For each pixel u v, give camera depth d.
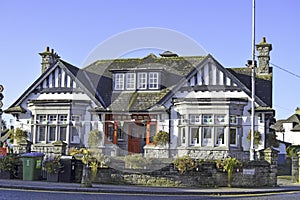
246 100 21.08
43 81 22.91
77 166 16.64
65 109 21.94
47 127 22.12
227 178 16.62
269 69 24.94
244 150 20.89
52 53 25.33
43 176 17.02
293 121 52.12
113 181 16.56
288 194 14.74
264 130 20.95
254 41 20.14
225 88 21.39
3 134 36.19
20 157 17.34
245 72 24.20
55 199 11.38
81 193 13.44
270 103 22.12
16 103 22.94
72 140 21.77
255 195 14.19
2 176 17.12
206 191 14.56
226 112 20.83
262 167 17.05
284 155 34.84
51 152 19.02
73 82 22.41
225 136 20.73
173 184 16.31
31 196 11.95
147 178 16.41
